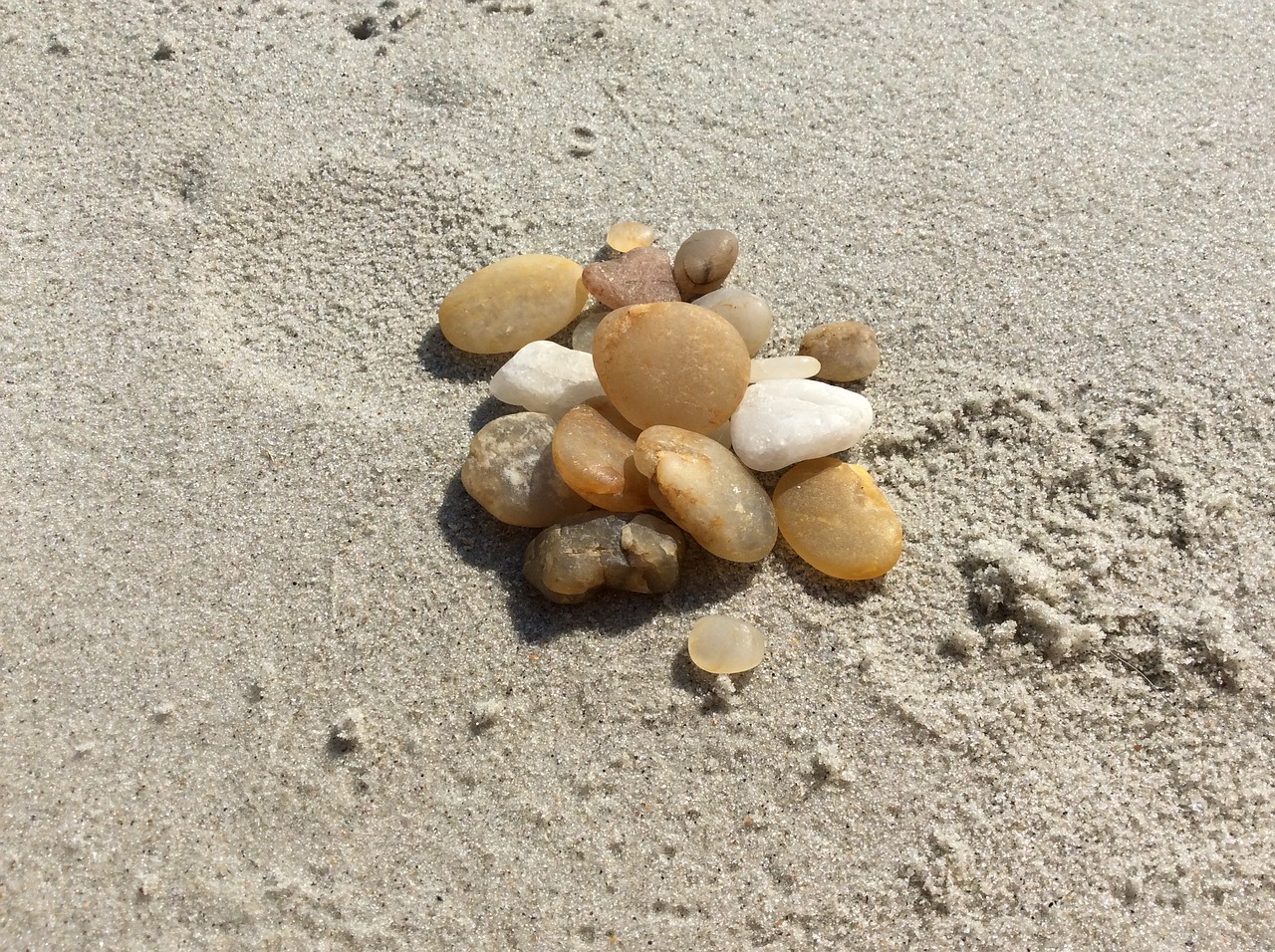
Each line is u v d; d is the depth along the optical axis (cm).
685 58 37
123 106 35
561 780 24
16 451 28
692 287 30
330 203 33
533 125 35
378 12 38
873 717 24
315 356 30
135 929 22
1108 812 23
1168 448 27
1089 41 37
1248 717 24
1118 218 32
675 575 25
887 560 26
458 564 26
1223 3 38
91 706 24
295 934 22
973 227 32
